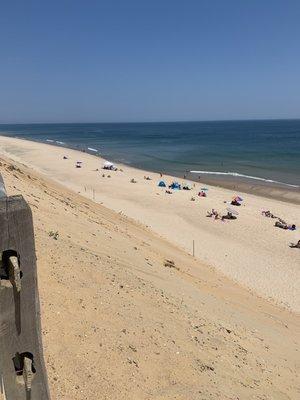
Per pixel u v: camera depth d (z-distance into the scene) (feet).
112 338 23.95
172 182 165.48
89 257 34.86
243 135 556.51
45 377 10.37
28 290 9.71
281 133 597.11
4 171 59.88
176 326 29.60
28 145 315.58
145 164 239.30
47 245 31.91
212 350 28.81
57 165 206.08
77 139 479.82
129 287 32.22
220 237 96.58
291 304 63.87
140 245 55.31
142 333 25.98
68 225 45.19
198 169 220.43
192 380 23.90
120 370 21.93
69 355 21.13
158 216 111.34
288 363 33.47
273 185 171.73
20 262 9.46
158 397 21.47
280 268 79.30
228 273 74.08
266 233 101.91
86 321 24.29
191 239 92.63
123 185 154.71
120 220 74.74
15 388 9.83
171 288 39.11
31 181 66.33
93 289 28.30
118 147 359.25
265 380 28.55
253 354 31.89
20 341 9.79
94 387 19.97
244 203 134.21
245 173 206.18
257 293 65.51
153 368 23.40
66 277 28.04
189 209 121.29
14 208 9.20
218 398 23.24
